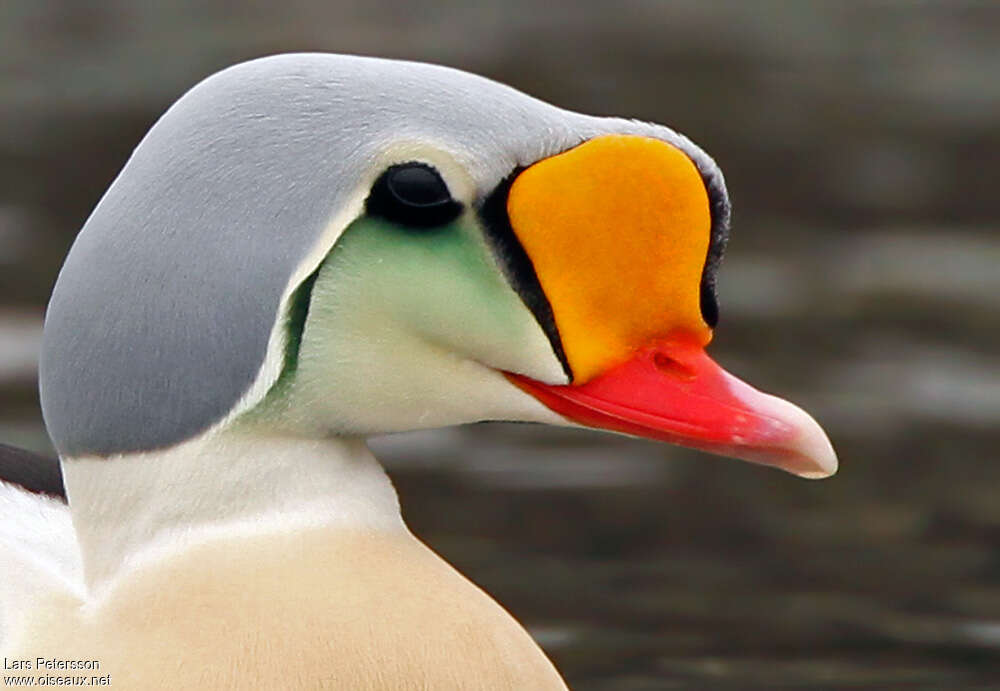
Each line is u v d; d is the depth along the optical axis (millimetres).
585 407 6688
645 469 13414
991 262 18891
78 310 6469
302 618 6605
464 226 6434
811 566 11617
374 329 6488
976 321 17062
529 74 26531
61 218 19922
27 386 14453
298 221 6293
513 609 10719
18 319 16188
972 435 14203
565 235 6477
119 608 6699
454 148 6352
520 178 6414
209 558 6633
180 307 6359
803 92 26125
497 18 30109
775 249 19406
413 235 6414
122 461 6613
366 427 6660
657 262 6570
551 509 12469
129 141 23047
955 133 23906
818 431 6676
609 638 10336
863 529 12320
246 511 6660
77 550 7496
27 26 29078
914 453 13820
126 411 6504
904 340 16531
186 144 6375
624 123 6539
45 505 7957
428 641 6688
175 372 6426
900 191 21453
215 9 29875
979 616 10812
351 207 6328
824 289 17938
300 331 6441
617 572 11391
